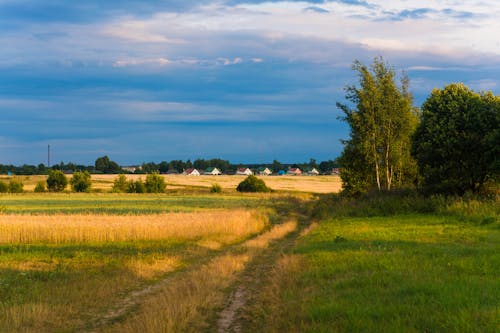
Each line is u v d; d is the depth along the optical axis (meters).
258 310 10.21
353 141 48.56
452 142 35.22
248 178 104.31
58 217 35.22
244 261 17.58
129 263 18.02
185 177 178.12
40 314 10.54
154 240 26.62
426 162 37.91
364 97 46.56
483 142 33.94
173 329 8.83
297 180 160.62
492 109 35.31
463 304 8.38
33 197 85.75
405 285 10.24
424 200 34.91
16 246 24.14
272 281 12.78
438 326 7.38
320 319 8.39
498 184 36.12
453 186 36.66
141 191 107.12
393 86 46.47
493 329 6.98
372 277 11.51
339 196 56.69
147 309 10.59
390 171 49.91
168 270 17.22
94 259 19.45
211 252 22.39
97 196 89.00
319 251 17.25
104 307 11.76
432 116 37.47
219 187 100.75
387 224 26.81
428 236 20.08
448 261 13.30
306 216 46.22
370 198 40.31
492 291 9.35
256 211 45.50
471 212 27.67
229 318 9.91
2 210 51.22
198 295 11.53
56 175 113.44
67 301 12.06
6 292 13.01
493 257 13.50
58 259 19.55
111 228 27.12
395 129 47.59
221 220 30.88
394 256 14.62
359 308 8.72
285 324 8.51
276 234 28.28
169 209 54.44
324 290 10.75
